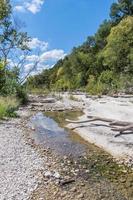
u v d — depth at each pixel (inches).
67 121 781.9
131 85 2086.6
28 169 376.8
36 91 2069.4
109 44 2635.3
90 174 378.9
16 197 297.9
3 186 320.8
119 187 336.2
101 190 326.6
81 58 3718.0
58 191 320.2
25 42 1405.0
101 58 3334.2
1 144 492.1
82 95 2039.9
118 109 945.5
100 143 535.2
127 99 1397.6
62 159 441.1
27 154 444.8
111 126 620.4
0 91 1091.9
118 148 494.9
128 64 2449.6
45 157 441.1
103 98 1546.5
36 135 607.2
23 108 1068.5
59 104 1258.0
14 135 577.3
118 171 392.5
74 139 578.9
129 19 2691.9
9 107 869.8
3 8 1364.4
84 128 664.4
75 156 459.8
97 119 655.8
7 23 1385.3
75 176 369.7
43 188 325.1
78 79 3432.6
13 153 442.6
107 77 2504.9
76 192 319.6
